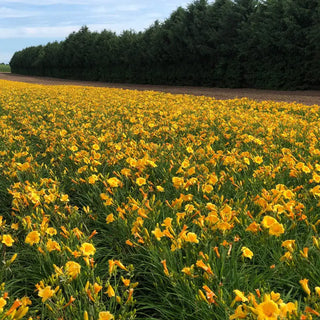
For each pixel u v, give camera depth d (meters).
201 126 7.60
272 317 1.59
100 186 4.56
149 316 2.51
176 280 2.52
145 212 3.29
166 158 5.19
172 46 31.59
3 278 2.88
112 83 40.19
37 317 2.33
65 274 2.28
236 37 27.56
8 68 89.44
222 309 2.18
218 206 3.39
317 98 18.98
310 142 5.84
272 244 2.94
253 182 4.19
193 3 30.25
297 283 2.62
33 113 11.34
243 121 8.12
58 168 5.36
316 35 21.41
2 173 5.01
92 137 6.30
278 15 23.88
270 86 25.62
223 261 2.56
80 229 3.26
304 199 3.65
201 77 30.97
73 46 46.03
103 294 2.81
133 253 3.23
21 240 3.43
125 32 38.91
